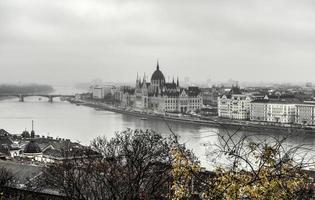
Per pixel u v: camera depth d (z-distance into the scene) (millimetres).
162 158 72938
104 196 70688
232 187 29406
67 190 80250
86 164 85688
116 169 80812
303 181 29375
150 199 57438
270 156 30219
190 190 32094
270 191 29000
